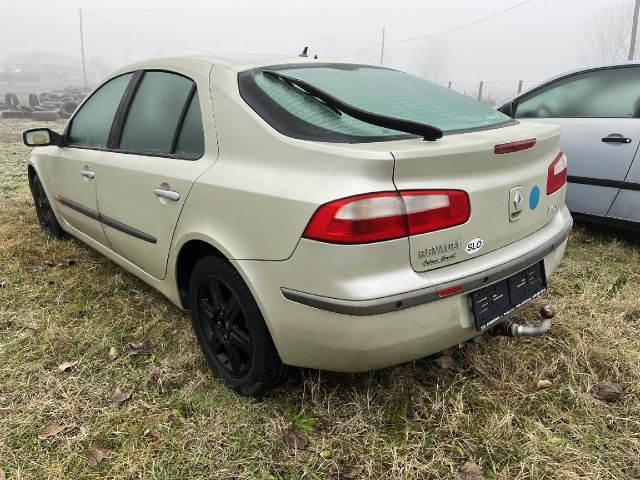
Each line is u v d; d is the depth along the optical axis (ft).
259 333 7.00
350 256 5.84
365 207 5.78
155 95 9.12
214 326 7.98
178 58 8.89
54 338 9.20
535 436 6.95
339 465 6.59
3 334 9.43
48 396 7.73
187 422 7.26
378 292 5.89
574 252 13.10
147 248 9.06
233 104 7.38
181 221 7.93
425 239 6.13
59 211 12.86
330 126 6.68
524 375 8.13
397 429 7.11
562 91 14.39
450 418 7.20
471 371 8.23
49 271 12.10
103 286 11.27
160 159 8.54
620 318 9.65
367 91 7.93
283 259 6.35
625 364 8.28
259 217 6.57
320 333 6.23
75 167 11.10
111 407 7.56
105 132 10.43
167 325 9.67
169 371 8.29
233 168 7.16
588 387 7.76
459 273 6.45
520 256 7.19
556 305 10.22
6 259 12.63
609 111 13.21
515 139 6.90
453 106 8.23
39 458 6.66
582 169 13.46
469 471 6.44
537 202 7.57
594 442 6.87
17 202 18.10
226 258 7.27
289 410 7.45
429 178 6.12
